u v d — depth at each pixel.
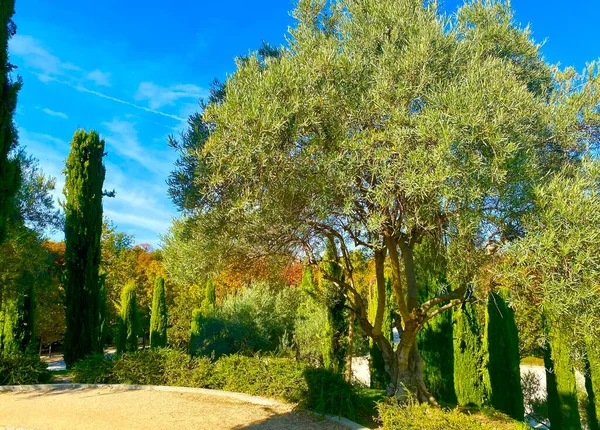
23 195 16.55
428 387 11.44
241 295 19.14
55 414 8.73
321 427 7.98
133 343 20.23
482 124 5.52
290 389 9.73
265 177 6.34
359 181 6.43
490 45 7.56
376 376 12.54
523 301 6.03
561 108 6.93
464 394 10.90
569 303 5.09
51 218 18.86
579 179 5.65
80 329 15.13
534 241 5.28
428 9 7.46
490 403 11.21
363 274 15.54
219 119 6.24
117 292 29.78
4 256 13.98
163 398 10.21
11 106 6.57
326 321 12.06
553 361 10.73
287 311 18.34
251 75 6.95
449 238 6.18
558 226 5.35
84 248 15.55
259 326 17.66
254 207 6.76
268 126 5.91
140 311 29.97
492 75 6.29
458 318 11.21
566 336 6.25
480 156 5.45
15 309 13.48
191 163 7.98
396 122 6.06
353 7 7.56
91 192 15.86
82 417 8.52
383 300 9.01
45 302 21.66
